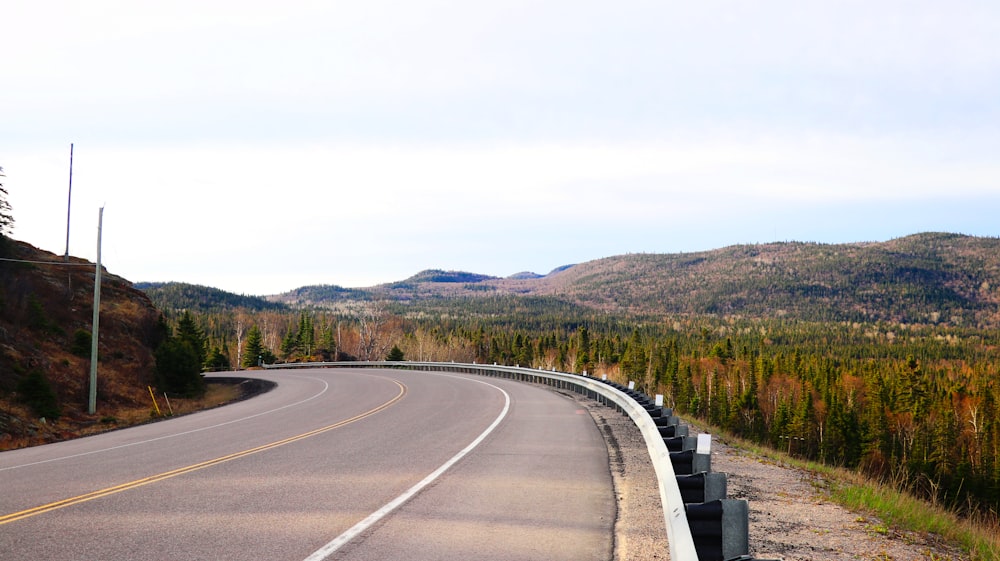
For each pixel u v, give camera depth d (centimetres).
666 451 767
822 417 8344
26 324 3362
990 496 4856
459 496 813
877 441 7194
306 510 733
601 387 2308
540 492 841
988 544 688
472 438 1405
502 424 1683
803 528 677
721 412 10050
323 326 14825
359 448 1262
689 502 547
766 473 1050
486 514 718
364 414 2028
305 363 8288
